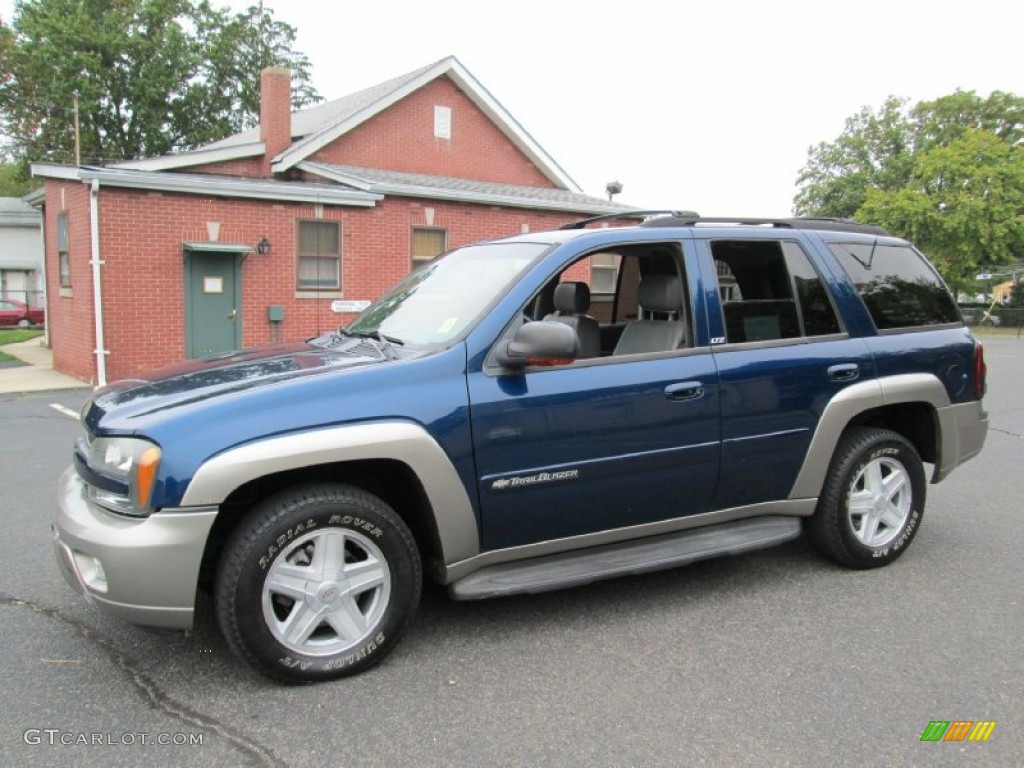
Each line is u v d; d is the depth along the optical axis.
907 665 3.32
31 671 3.21
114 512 2.97
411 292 4.21
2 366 15.38
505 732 2.79
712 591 4.14
